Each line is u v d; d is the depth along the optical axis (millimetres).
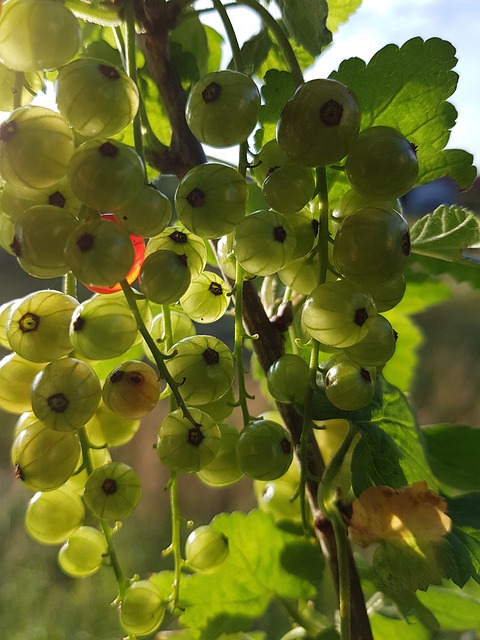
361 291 68
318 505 77
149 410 67
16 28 65
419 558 71
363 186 69
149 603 75
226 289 81
